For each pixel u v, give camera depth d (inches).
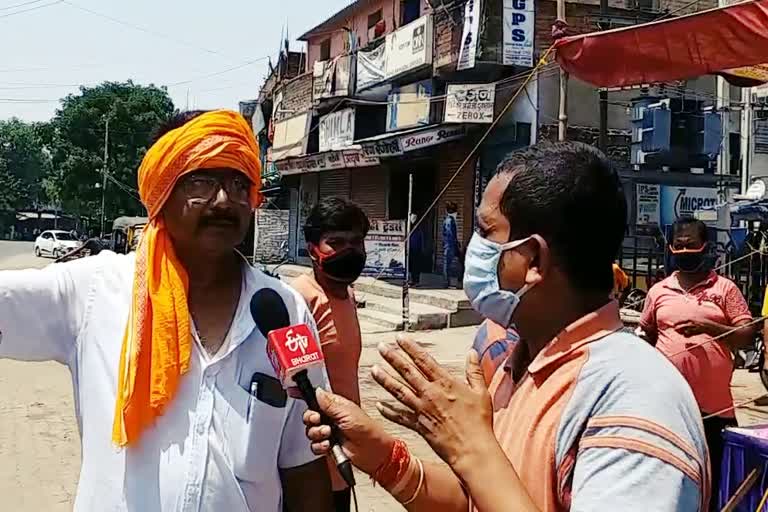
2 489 238.1
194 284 88.5
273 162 1065.5
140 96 1867.6
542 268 66.4
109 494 81.0
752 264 442.9
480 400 63.9
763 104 573.0
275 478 86.7
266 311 88.0
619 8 639.8
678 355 187.6
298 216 1098.1
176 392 82.3
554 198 65.5
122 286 86.2
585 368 62.8
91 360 84.5
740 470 151.5
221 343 86.7
